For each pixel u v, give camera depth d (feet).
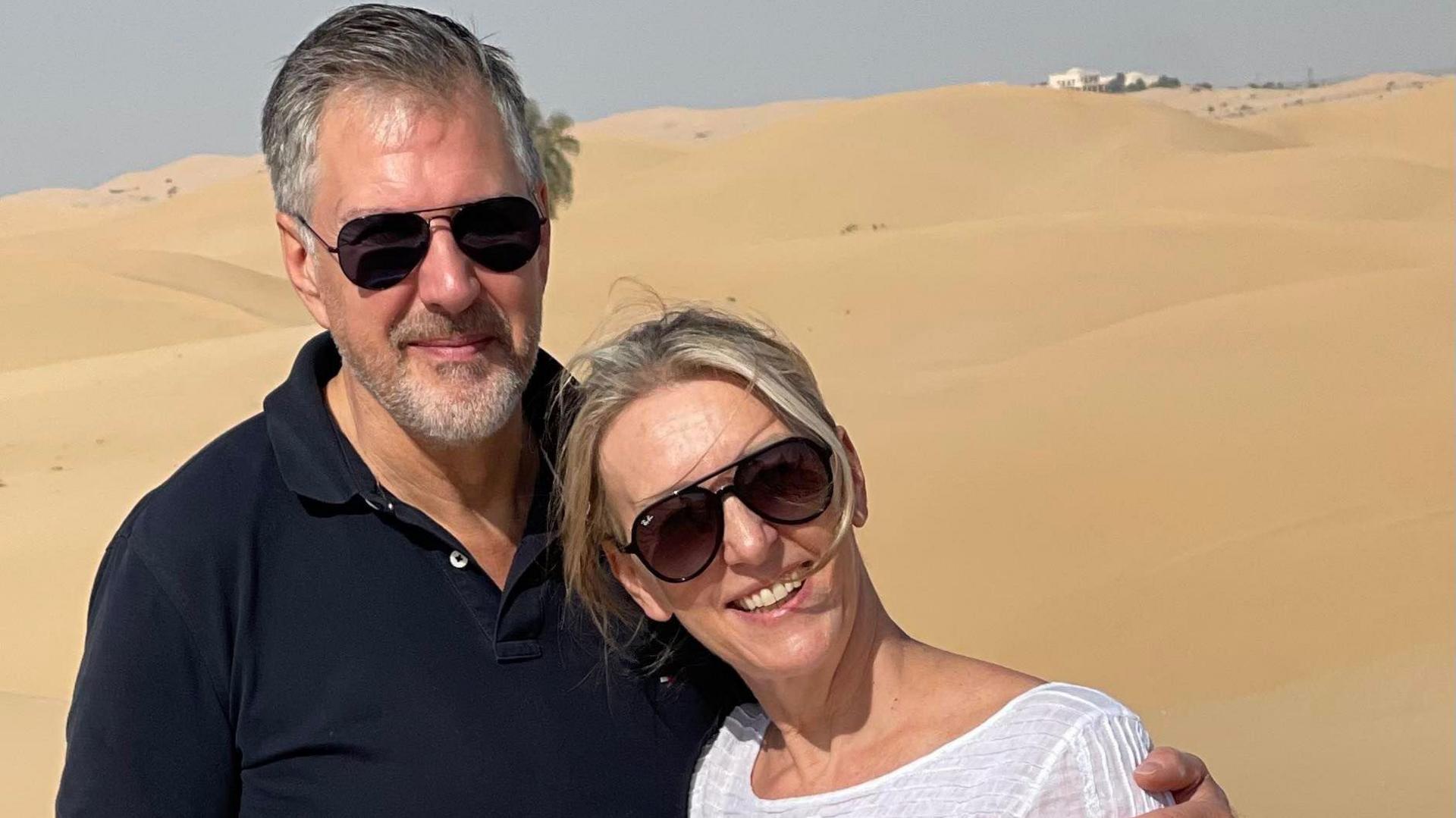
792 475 10.14
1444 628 39.14
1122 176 273.95
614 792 11.44
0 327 166.30
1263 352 71.05
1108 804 9.15
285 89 11.57
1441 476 49.83
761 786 11.10
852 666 10.48
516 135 11.73
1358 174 233.14
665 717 11.74
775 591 10.27
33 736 37.32
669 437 10.30
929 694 10.32
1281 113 427.74
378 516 11.42
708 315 10.76
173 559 10.87
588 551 11.24
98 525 69.26
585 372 10.89
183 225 444.14
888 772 10.00
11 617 55.83
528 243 11.44
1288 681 38.29
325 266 11.48
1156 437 58.18
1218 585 44.16
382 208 11.10
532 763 11.21
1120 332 82.02
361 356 11.38
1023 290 125.70
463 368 11.32
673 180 303.27
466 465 11.57
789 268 141.79
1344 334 71.26
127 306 175.01
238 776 11.19
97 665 10.71
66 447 93.76
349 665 11.05
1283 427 57.21
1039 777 9.22
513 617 11.35
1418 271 83.76
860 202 278.05
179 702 10.76
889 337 118.11
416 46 11.35
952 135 311.88
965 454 60.54
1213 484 52.08
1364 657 38.65
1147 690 39.81
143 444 93.71
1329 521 47.62
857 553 10.63
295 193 11.58
